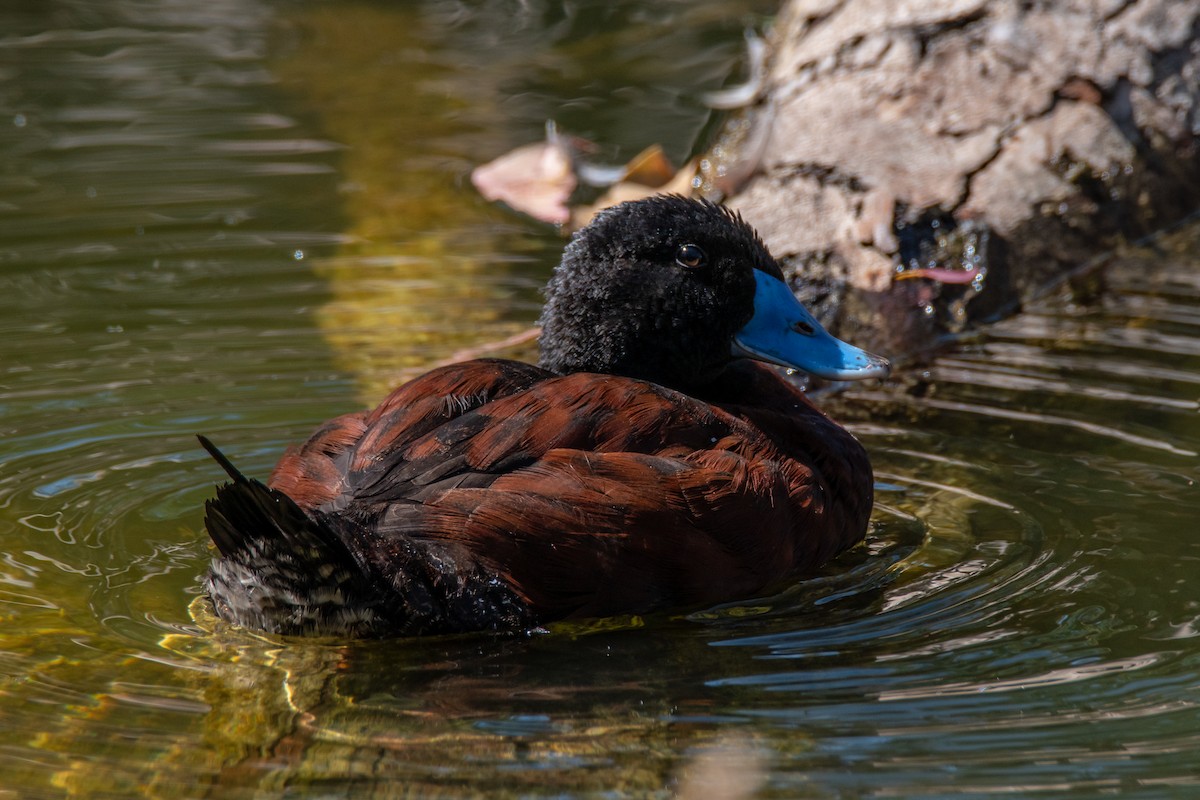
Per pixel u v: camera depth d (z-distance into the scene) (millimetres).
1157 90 11461
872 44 11469
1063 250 10570
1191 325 9555
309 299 10125
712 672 5684
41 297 10039
